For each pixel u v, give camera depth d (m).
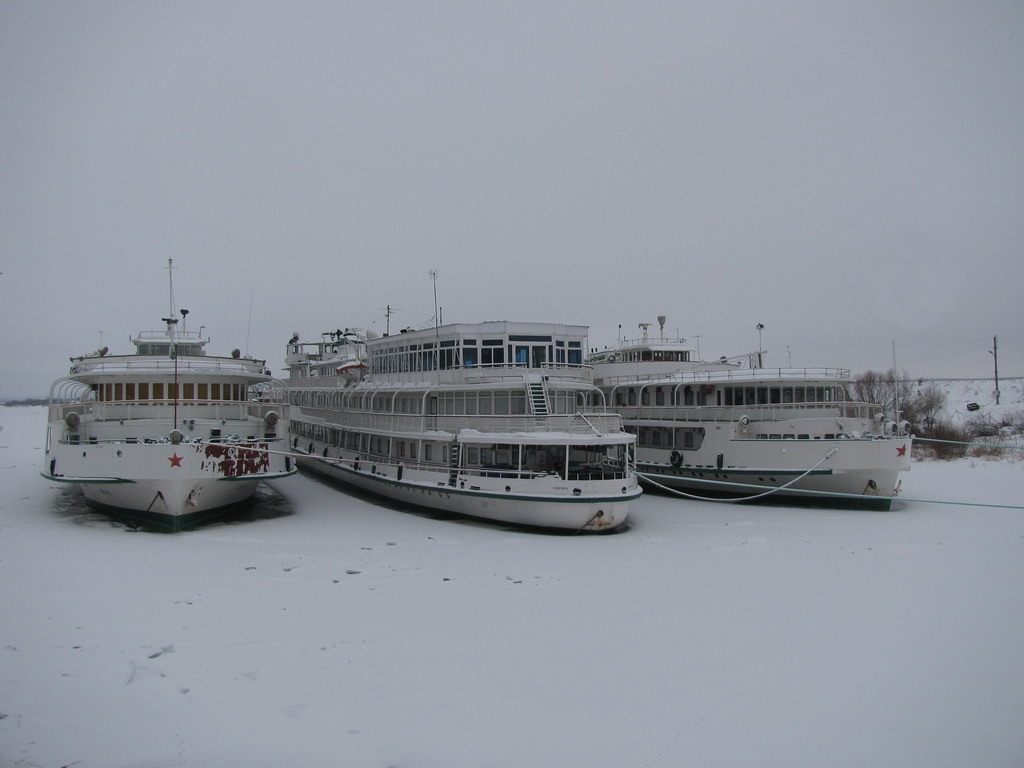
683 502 37.34
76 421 29.41
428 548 25.62
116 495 28.84
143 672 13.73
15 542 24.33
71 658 14.26
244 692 13.09
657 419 41.00
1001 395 93.56
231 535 27.55
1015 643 16.12
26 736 11.17
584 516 28.00
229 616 17.31
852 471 33.53
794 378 36.34
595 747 11.47
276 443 31.23
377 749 11.25
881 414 37.81
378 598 19.14
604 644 15.95
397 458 37.00
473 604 18.75
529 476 29.36
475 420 31.33
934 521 31.42
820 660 15.15
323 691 13.24
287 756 10.95
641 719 12.45
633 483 30.28
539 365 34.22
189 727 11.72
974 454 56.69
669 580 21.31
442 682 13.78
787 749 11.52
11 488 38.12
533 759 11.06
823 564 23.41
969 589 20.45
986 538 27.72
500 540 27.22
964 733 12.06
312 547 25.52
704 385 39.53
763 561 23.80
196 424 30.72
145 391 31.61
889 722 12.45
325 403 50.56
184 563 22.52
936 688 13.80
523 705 12.88
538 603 18.91
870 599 19.48
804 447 34.38
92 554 23.17
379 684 13.62
